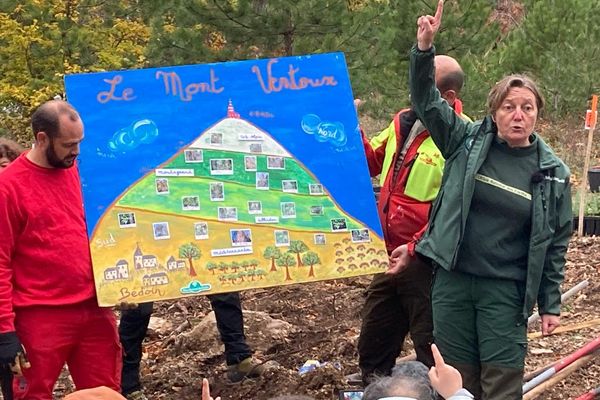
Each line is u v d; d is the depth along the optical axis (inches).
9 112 551.2
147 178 185.9
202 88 194.2
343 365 252.8
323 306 322.7
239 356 239.9
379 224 195.3
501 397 169.5
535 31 832.9
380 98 595.2
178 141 189.8
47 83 530.3
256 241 189.2
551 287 173.5
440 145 176.9
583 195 454.3
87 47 559.5
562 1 827.4
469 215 170.2
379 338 217.5
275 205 191.9
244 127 194.4
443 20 572.7
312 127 197.9
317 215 193.3
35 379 176.4
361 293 335.9
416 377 128.7
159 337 302.2
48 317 175.3
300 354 266.1
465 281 172.1
